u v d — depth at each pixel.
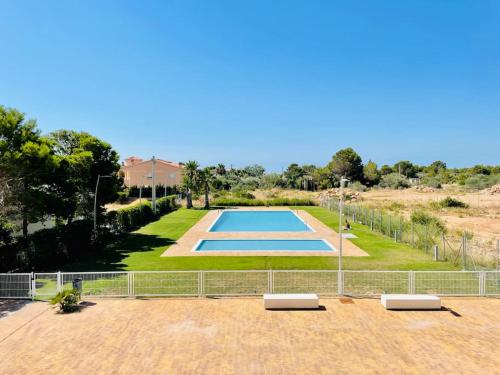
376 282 15.81
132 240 26.75
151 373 8.77
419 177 116.12
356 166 93.38
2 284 15.16
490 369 9.02
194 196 55.66
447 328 11.34
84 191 25.80
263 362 9.28
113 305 13.23
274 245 25.72
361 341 10.45
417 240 24.25
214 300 13.72
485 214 39.72
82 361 9.34
